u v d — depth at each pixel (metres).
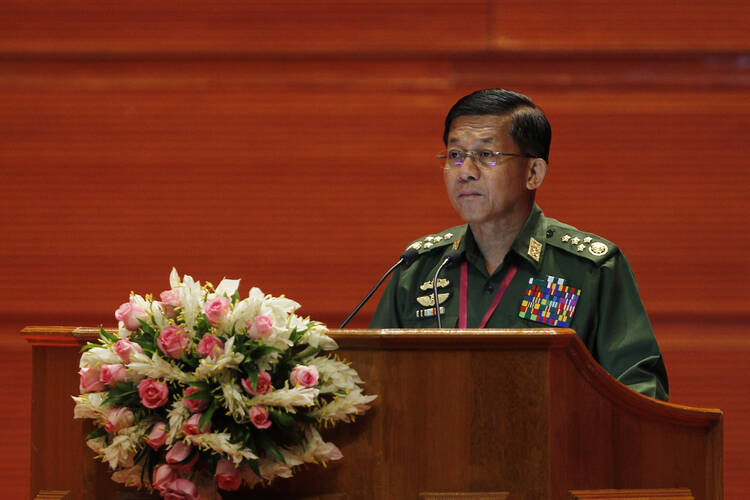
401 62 12.85
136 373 4.85
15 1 12.87
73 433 5.23
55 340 5.23
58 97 12.89
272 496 5.00
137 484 4.96
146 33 12.83
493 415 4.95
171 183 12.82
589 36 12.62
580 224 12.63
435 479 4.94
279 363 4.92
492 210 7.26
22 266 12.77
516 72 12.74
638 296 7.23
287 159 12.81
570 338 4.99
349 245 12.76
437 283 7.66
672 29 12.59
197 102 12.87
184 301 4.96
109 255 12.77
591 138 12.66
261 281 12.74
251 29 12.81
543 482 4.91
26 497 12.49
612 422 5.27
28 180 12.84
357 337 4.96
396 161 12.78
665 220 12.58
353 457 4.98
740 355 12.41
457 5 12.71
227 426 4.76
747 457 12.30
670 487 5.34
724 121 12.59
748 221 12.52
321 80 12.86
